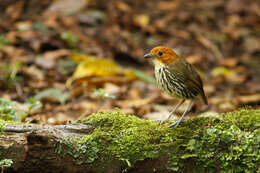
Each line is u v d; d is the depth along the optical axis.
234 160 5.98
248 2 20.19
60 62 13.50
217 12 19.14
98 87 12.38
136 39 16.06
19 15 16.17
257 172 5.82
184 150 6.16
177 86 7.39
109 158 6.32
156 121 6.97
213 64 15.62
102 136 6.34
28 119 8.05
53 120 9.29
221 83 14.23
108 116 6.73
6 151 6.02
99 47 14.84
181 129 6.43
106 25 16.36
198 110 11.19
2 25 15.10
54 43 14.29
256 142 5.90
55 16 16.14
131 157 6.27
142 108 10.70
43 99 11.16
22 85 12.05
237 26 18.25
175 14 18.17
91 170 6.45
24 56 13.49
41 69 13.01
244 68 15.48
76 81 12.12
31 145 6.09
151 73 14.13
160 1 19.25
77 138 6.33
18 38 14.33
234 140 6.01
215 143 6.07
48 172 6.38
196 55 15.52
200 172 6.14
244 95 13.16
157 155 6.21
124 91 12.08
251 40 17.31
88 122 6.64
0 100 8.12
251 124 6.28
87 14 16.58
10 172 6.30
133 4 18.55
